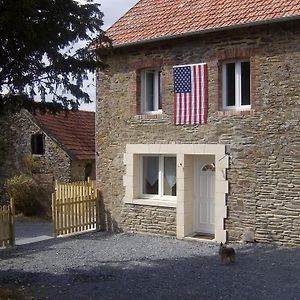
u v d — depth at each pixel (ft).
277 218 41.57
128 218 51.13
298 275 32.01
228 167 44.01
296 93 40.50
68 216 51.06
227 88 45.21
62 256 40.29
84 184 59.62
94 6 27.68
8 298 28.12
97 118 53.31
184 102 46.55
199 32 44.39
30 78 26.73
